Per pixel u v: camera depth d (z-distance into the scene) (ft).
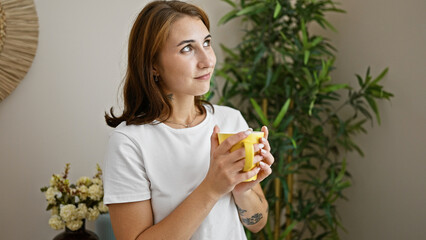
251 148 2.60
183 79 2.97
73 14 5.83
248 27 7.34
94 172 6.13
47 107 5.78
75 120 5.96
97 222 5.28
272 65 7.04
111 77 6.13
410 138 5.59
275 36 6.73
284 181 6.33
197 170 3.18
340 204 7.06
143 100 3.26
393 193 5.92
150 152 3.10
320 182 7.20
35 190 5.80
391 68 5.89
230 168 2.66
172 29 2.93
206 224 3.13
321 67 6.50
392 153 5.92
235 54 6.99
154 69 3.13
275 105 7.13
